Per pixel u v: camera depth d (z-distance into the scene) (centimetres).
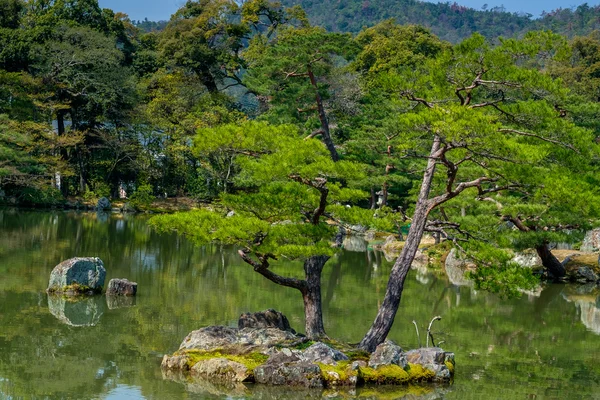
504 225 2880
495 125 1720
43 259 3644
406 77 2088
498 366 2159
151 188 7144
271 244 1912
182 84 7669
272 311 2281
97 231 5028
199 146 1942
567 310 3117
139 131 7244
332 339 2147
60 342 2217
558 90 1906
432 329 2612
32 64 6881
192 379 1894
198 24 8388
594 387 1977
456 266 4169
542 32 1922
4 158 5828
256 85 3197
